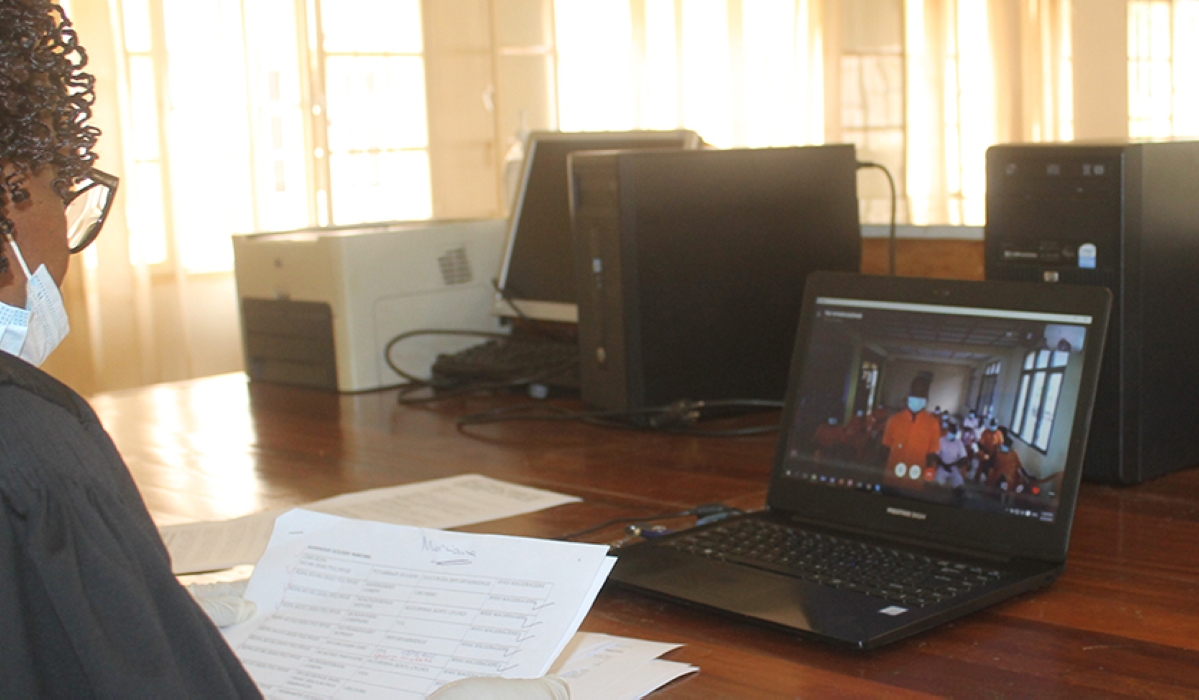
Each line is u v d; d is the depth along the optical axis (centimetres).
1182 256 119
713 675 77
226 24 394
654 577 94
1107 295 96
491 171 492
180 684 49
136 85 373
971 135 601
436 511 120
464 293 205
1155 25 619
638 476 133
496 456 146
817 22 553
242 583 90
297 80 420
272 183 414
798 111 555
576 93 514
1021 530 95
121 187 365
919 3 588
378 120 456
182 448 159
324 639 78
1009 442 98
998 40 599
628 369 154
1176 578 92
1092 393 94
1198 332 122
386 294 195
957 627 83
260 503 130
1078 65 605
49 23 56
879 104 583
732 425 156
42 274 59
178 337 387
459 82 478
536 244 200
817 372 114
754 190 159
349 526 88
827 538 102
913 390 106
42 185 58
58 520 49
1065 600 88
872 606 84
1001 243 124
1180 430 122
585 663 79
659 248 153
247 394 199
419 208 472
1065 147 117
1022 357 100
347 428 167
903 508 103
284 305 202
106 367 370
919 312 109
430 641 74
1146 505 112
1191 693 71
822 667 77
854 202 170
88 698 49
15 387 52
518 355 190
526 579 76
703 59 530
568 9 507
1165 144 116
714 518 112
